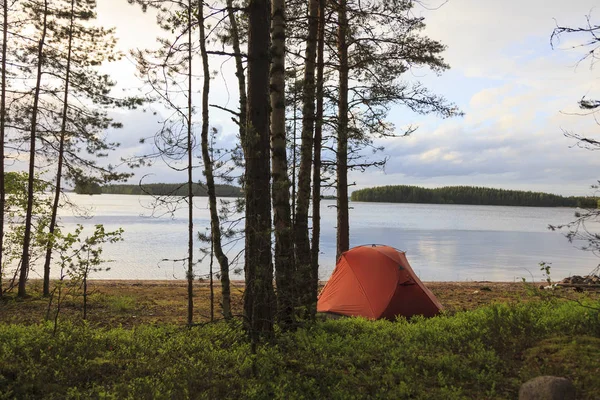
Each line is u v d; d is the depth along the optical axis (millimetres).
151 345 7059
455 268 30734
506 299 14945
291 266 7746
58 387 5363
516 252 42250
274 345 6586
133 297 14617
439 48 11312
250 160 6637
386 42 11203
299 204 8922
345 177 12961
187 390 5090
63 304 13234
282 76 7844
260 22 6754
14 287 16516
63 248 8203
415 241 50750
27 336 7027
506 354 6332
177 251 34562
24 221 15789
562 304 9680
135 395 4984
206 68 8789
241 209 6555
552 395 4594
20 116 14109
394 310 10625
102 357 6523
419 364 6074
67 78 14867
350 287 11312
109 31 15148
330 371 5676
